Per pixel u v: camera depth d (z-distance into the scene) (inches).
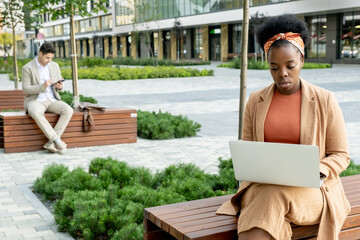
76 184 192.4
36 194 207.9
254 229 94.9
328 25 1539.1
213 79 997.8
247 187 106.9
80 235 159.5
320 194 102.0
